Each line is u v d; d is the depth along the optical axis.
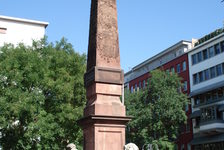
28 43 38.50
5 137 23.45
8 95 22.38
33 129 23.03
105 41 14.16
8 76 22.94
